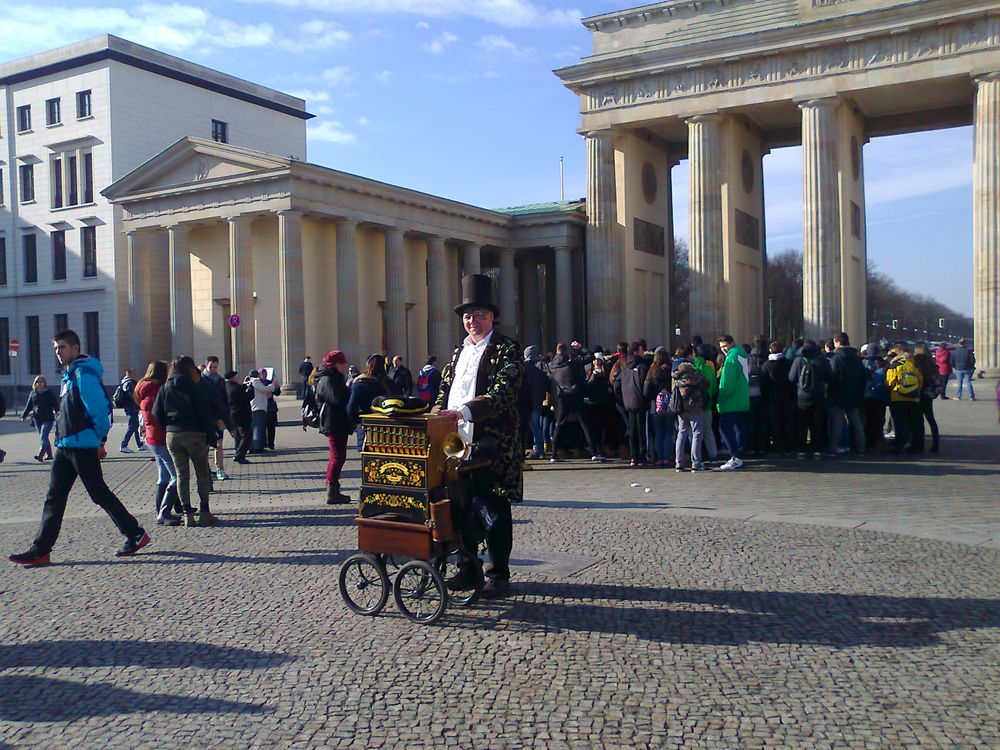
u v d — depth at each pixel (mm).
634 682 6469
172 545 11938
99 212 63031
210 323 54844
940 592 8672
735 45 47281
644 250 55938
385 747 5492
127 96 62969
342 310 50344
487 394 8172
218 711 6109
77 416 10922
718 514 13203
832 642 7270
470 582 8406
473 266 59375
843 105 47031
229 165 49469
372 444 8219
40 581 10016
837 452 20578
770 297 110125
